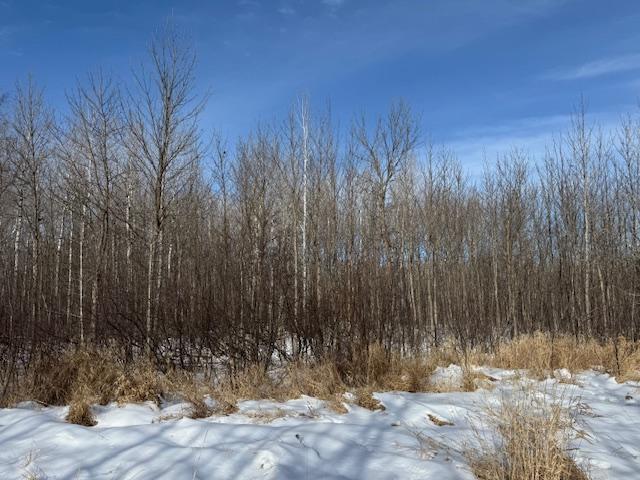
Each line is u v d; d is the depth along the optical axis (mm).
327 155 15797
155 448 4973
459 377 9539
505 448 4586
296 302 10203
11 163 13633
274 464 4516
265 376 8820
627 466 4688
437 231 19422
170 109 9719
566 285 17234
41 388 7586
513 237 17359
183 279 10023
